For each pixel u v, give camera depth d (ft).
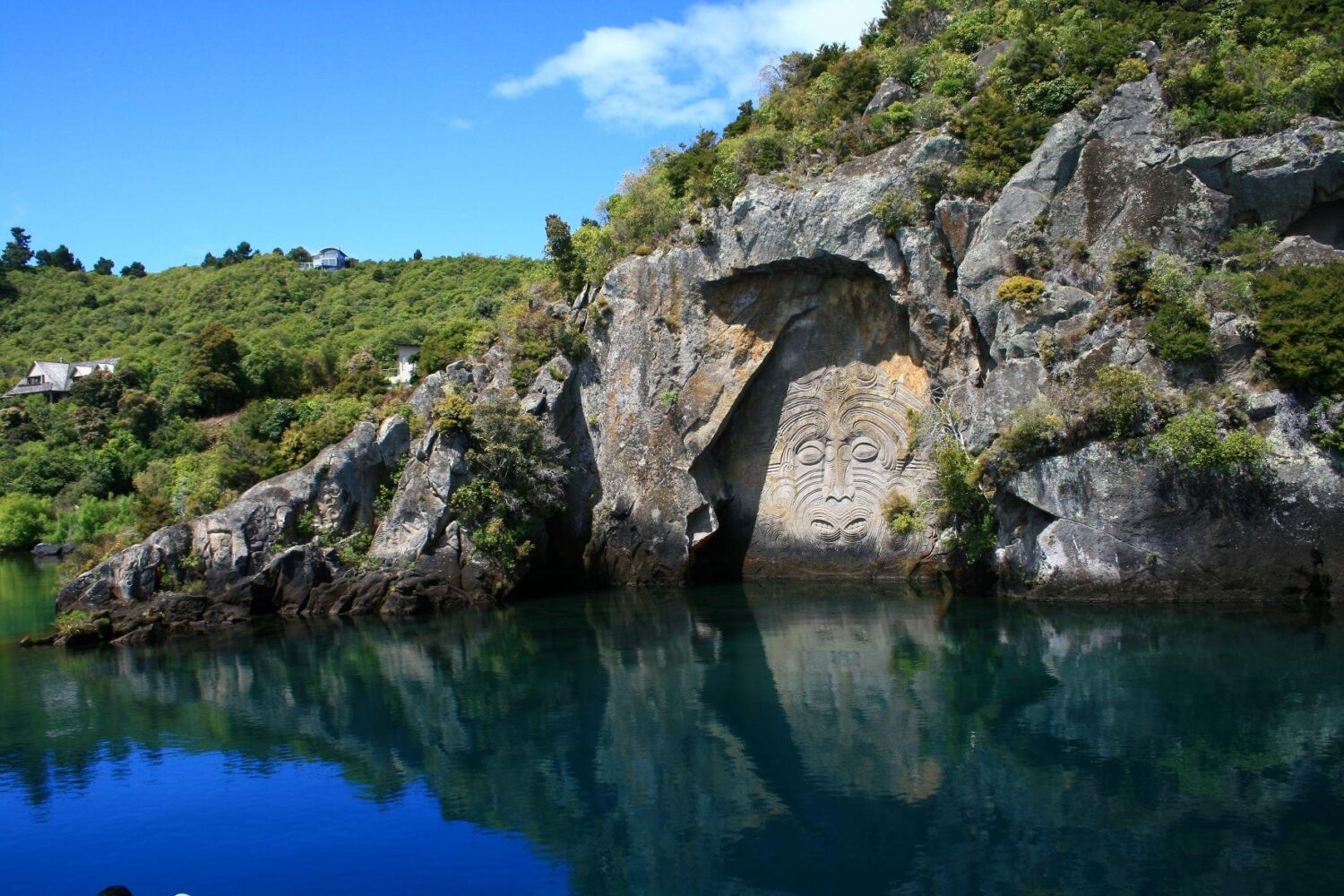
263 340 267.39
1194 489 112.16
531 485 151.84
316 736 88.74
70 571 150.00
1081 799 66.59
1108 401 114.62
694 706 91.40
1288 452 108.99
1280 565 109.09
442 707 95.66
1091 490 116.78
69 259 437.99
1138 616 110.73
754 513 158.81
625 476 157.69
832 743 80.02
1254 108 125.49
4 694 108.06
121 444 253.65
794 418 155.84
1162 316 115.14
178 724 94.22
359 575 148.97
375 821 69.21
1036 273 126.41
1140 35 139.44
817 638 114.83
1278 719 78.18
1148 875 56.08
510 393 158.71
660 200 161.38
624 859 61.98
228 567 146.30
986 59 154.81
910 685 93.76
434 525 150.51
